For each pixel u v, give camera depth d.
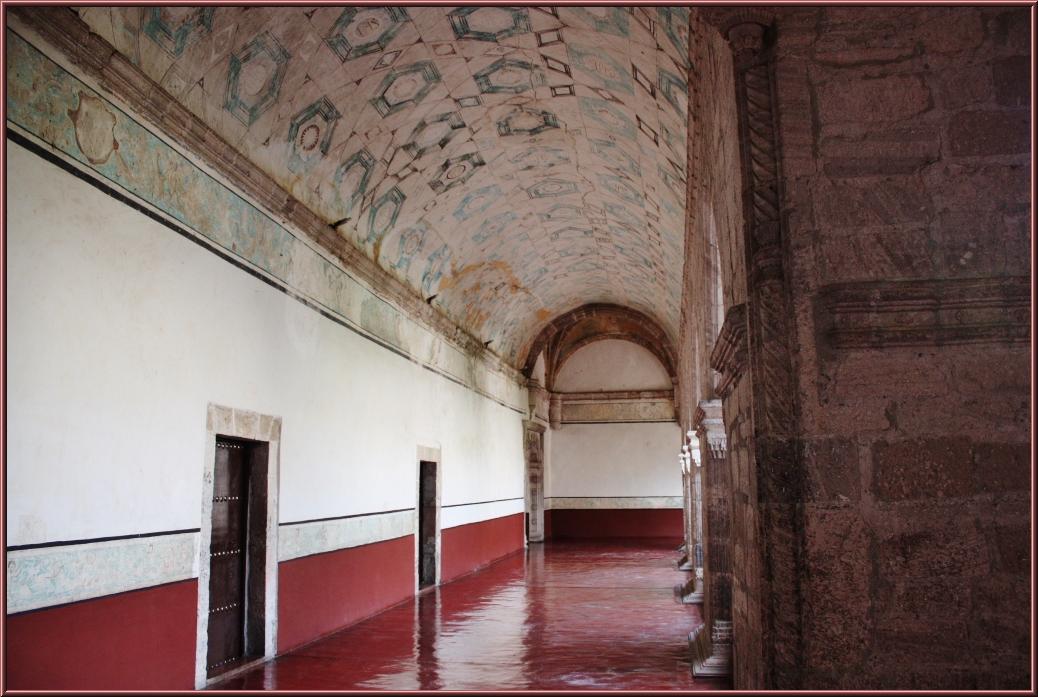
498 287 17.67
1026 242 3.72
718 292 7.88
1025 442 3.58
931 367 3.68
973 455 3.60
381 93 9.41
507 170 12.68
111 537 6.03
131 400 6.37
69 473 5.63
